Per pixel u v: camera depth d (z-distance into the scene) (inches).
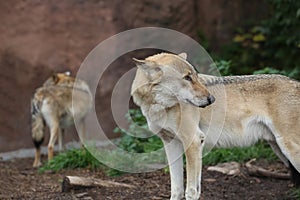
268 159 446.0
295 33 610.5
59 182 420.2
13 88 649.0
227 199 363.9
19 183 423.5
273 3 621.6
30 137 639.1
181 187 324.2
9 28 653.9
